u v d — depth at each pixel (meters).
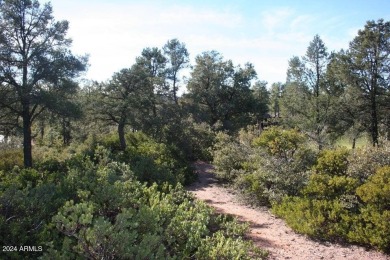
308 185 9.77
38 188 6.54
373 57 23.50
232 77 40.44
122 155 15.00
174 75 33.06
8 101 16.91
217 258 5.33
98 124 23.23
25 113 18.20
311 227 8.31
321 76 27.06
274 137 13.63
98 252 4.07
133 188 7.93
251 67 41.09
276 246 7.59
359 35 24.41
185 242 5.92
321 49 26.64
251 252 6.83
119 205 6.23
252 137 18.05
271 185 11.41
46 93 17.11
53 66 17.62
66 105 17.98
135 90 22.27
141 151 17.06
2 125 18.77
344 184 9.05
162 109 23.98
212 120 38.22
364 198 8.13
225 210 10.78
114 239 4.02
